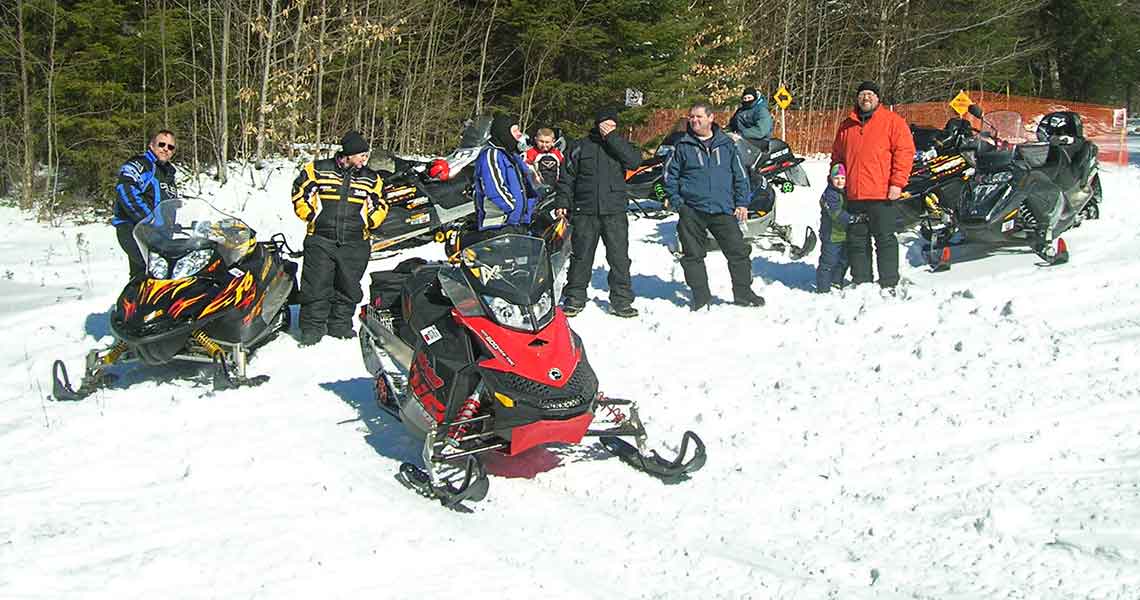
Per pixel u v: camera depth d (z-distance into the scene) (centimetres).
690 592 449
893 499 535
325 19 1812
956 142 1235
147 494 582
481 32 2280
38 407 762
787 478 575
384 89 2144
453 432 593
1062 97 4609
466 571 472
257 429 695
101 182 1694
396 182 1265
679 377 777
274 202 1504
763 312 952
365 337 723
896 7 3120
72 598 448
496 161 847
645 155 2180
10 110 1838
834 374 753
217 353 784
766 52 2844
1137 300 877
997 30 3331
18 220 1548
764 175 1239
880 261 983
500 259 597
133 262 939
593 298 1061
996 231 1077
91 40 1812
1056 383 687
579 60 2197
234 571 473
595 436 619
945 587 444
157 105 1842
